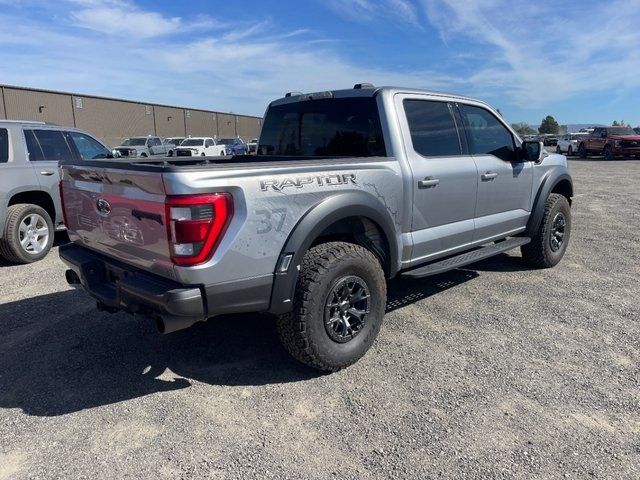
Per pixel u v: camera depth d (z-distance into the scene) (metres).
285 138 4.85
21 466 2.55
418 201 4.05
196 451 2.66
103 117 42.06
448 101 4.54
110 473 2.50
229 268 2.87
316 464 2.55
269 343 3.97
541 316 4.45
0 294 5.21
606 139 28.34
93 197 3.40
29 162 6.63
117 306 3.20
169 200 2.72
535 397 3.13
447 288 5.25
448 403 3.07
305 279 3.19
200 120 55.56
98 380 3.42
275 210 3.02
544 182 5.64
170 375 3.48
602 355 3.69
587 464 2.52
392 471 2.48
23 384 3.38
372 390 3.24
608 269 5.93
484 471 2.47
